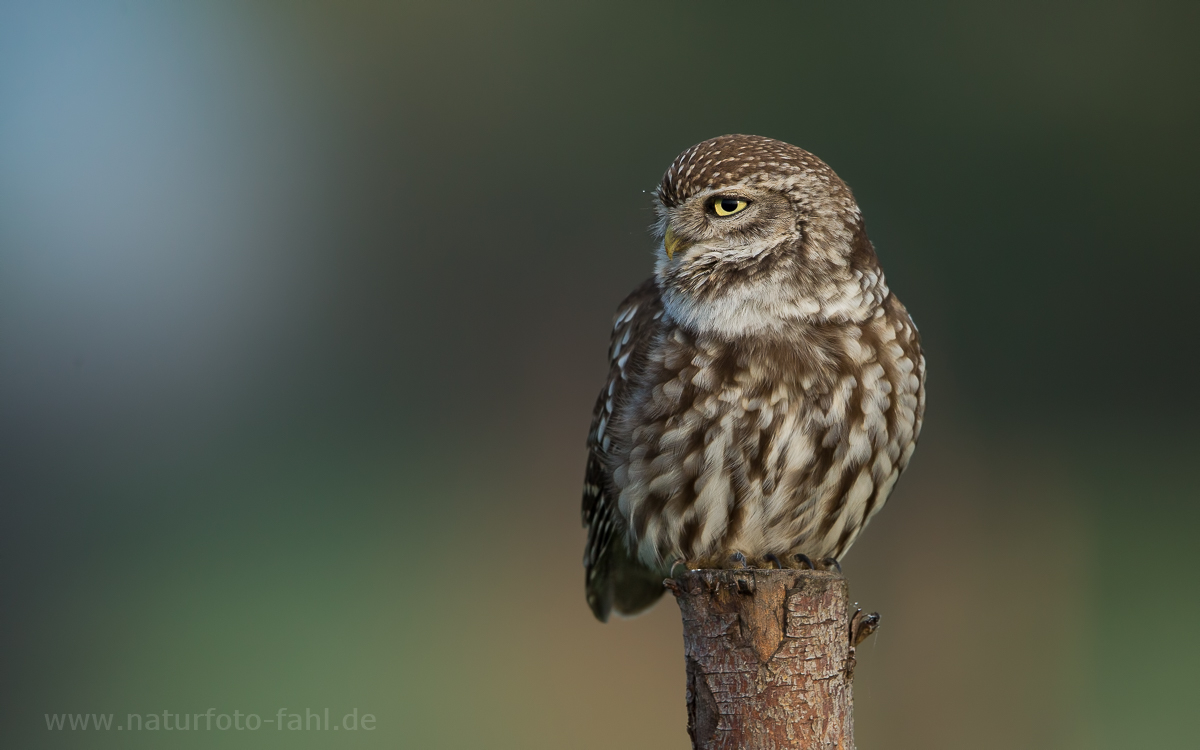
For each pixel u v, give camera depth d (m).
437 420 19.20
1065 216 18.44
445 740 11.83
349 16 20.45
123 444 19.09
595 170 19.77
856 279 5.48
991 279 18.39
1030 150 18.62
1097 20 18.42
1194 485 15.06
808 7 19.12
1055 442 16.72
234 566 15.29
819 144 19.23
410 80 20.34
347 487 17.58
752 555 5.53
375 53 20.47
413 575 14.76
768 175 5.46
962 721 11.95
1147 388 17.81
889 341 5.43
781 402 5.29
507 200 19.97
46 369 19.66
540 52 19.91
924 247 18.61
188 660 13.20
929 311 18.34
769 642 4.24
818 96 19.22
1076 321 18.11
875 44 19.02
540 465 18.16
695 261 5.54
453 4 20.14
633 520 5.68
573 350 19.19
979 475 16.09
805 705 4.23
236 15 20.95
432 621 13.59
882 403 5.35
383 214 20.27
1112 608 12.96
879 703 12.23
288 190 20.78
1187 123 18.33
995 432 17.11
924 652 12.80
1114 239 18.31
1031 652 12.55
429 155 20.22
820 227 5.46
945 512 15.16
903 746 11.91
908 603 13.66
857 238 5.56
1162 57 18.41
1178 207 18.17
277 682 12.68
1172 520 14.20
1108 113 18.44
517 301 19.67
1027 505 15.21
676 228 5.62
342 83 20.70
